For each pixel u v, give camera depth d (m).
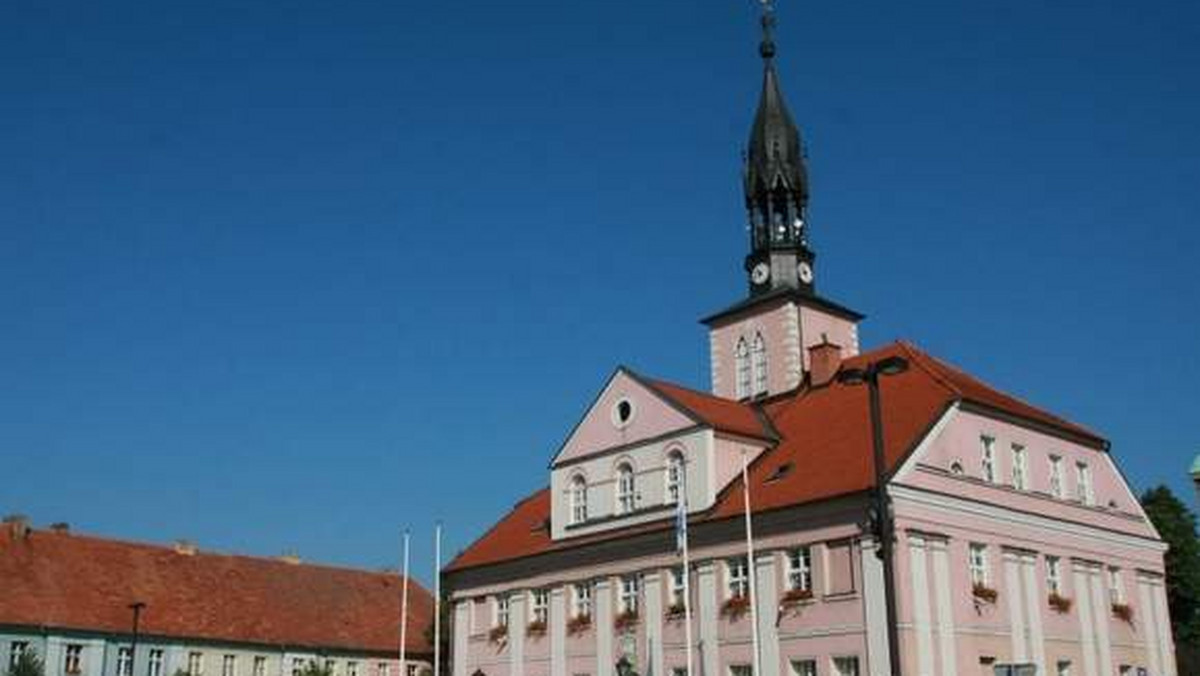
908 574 48.28
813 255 72.31
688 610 53.09
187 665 81.50
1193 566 80.75
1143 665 58.69
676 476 58.12
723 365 72.19
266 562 93.44
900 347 61.81
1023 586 53.09
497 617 66.25
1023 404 59.88
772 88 73.94
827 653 49.25
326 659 88.25
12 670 71.81
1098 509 59.25
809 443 56.66
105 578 82.44
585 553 61.25
